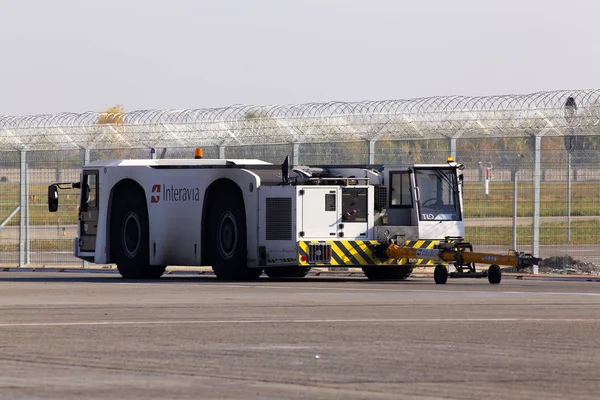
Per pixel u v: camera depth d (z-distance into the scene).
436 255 50.50
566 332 29.97
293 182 51.84
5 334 29.62
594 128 56.19
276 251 52.06
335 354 26.00
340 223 52.16
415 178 53.38
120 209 57.12
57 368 24.05
